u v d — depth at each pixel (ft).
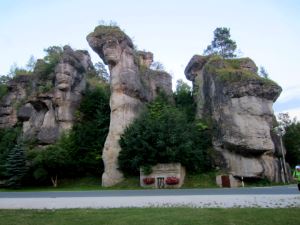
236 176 120.26
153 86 173.27
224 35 216.74
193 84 167.53
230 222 31.01
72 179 156.66
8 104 199.41
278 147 131.64
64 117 170.60
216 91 135.33
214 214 35.19
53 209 45.91
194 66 165.99
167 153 116.78
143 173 120.78
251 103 124.98
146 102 160.35
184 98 173.17
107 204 51.34
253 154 121.90
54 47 207.92
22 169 149.79
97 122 162.91
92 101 177.47
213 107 136.15
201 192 74.23
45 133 171.53
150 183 118.62
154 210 39.96
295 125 180.45
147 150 121.19
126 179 129.39
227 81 130.00
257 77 129.08
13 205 54.70
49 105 178.19
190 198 56.44
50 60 193.57
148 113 146.51
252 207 40.73
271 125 129.18
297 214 34.09
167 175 117.70
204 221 31.60
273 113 129.39
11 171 148.66
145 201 53.83
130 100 145.69
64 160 150.61
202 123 138.51
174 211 38.40
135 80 150.41
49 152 152.97
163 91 171.94
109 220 34.17
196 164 123.13
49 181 158.30
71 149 155.63
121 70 146.82
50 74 184.75
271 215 33.81
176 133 121.80
